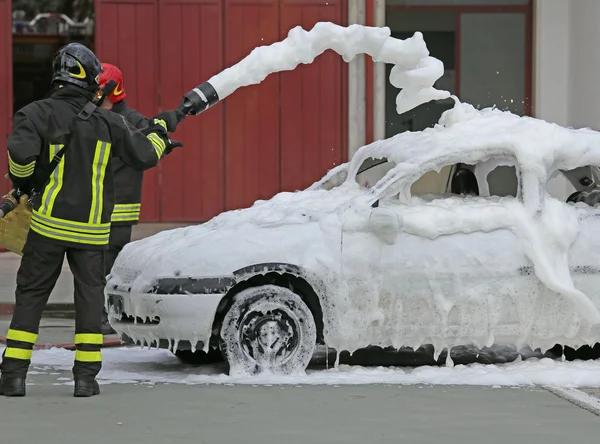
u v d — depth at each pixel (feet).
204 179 69.67
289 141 69.92
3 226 33.63
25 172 27.20
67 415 25.79
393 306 31.17
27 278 27.86
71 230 27.50
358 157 37.06
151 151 28.30
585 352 34.94
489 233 31.50
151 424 24.93
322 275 30.71
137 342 31.63
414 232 31.17
